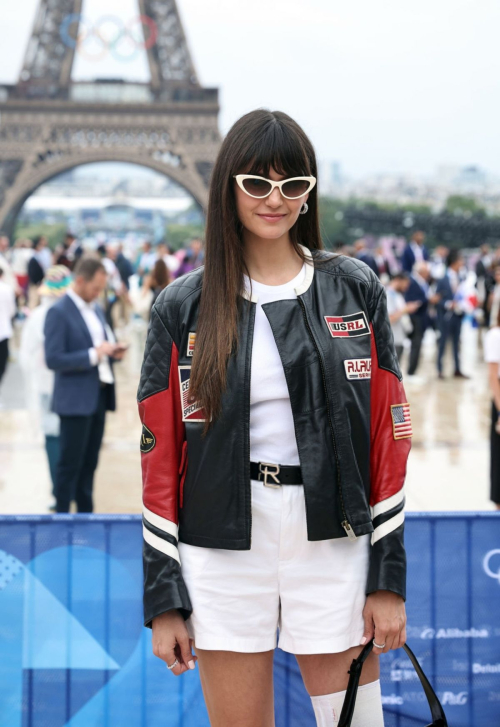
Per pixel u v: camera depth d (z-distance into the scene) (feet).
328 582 6.36
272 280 6.56
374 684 6.58
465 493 23.12
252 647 6.37
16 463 25.98
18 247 76.23
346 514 6.22
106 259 62.64
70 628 9.73
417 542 9.81
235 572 6.33
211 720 6.66
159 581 6.28
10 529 9.70
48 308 19.80
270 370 6.27
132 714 9.69
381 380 6.55
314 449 6.21
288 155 6.19
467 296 44.45
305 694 9.54
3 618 9.69
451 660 9.84
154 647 6.34
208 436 6.27
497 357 17.99
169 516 6.42
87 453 19.70
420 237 60.39
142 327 42.93
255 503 6.30
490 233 198.18
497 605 9.89
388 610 6.32
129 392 38.47
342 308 6.48
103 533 9.73
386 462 6.50
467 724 9.85
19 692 9.69
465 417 33.76
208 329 6.29
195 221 355.56
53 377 20.36
